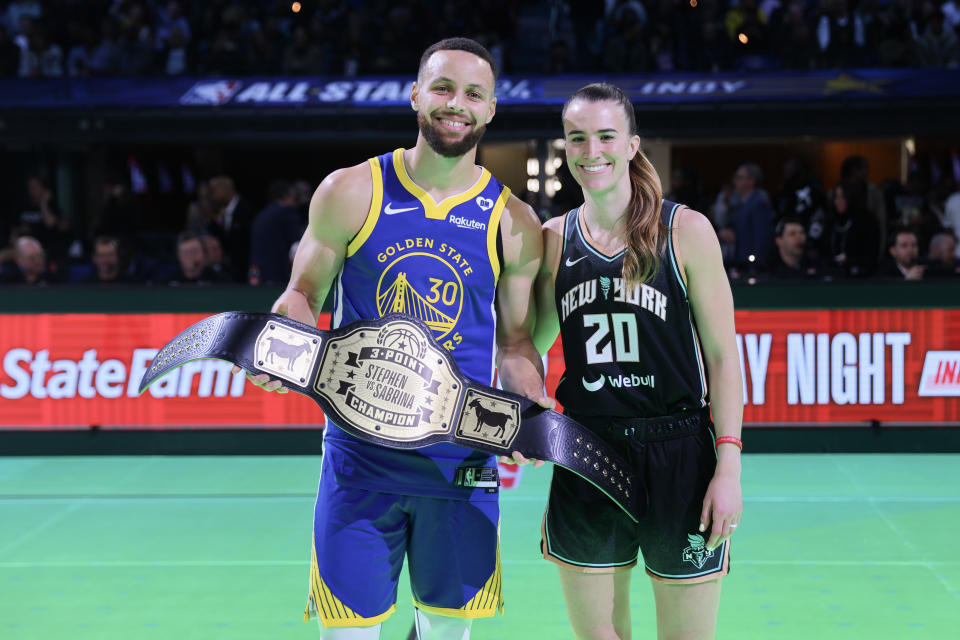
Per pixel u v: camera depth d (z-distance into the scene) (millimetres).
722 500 2758
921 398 6930
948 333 6891
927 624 4109
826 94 10047
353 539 2814
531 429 2744
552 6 11891
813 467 6680
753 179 8500
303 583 4637
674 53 10883
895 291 6883
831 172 12625
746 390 6973
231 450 7109
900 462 6785
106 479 6516
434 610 2920
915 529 5383
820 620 4156
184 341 2758
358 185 2820
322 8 11648
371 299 2842
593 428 2930
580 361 2916
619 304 2846
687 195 9164
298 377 2691
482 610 2916
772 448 7008
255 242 8164
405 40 11148
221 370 7082
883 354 6918
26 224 10289
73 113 10562
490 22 11500
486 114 2789
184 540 5285
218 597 4461
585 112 2775
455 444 2758
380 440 2729
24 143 12227
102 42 11555
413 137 10469
